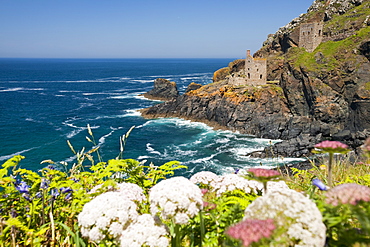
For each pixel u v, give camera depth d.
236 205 4.59
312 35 69.25
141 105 89.19
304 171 8.52
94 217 4.36
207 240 4.60
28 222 5.85
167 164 7.04
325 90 58.00
